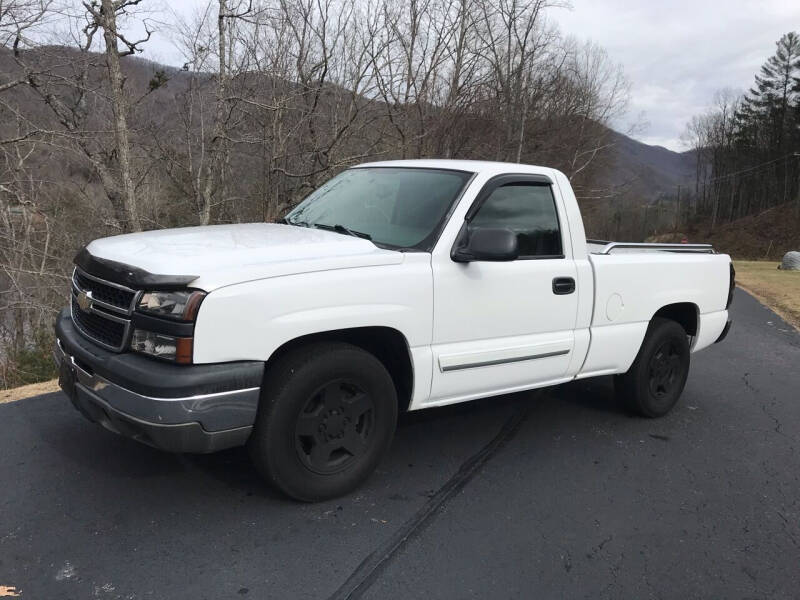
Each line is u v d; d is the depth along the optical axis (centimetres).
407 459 421
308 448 344
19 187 1200
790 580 308
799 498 397
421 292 359
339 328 330
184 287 295
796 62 9125
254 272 308
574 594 288
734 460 454
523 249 416
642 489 397
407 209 402
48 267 1260
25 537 305
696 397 613
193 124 1398
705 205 10069
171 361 294
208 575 284
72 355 340
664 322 516
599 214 4706
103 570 283
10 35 1209
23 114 1259
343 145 1368
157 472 377
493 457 432
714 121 10069
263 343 306
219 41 1227
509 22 2000
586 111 2797
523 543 327
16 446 405
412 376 368
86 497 345
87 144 1344
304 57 1330
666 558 321
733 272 580
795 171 8994
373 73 1415
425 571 297
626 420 523
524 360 414
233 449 411
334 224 423
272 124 1301
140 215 1341
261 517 334
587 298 445
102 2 1127
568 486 395
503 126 2036
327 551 308
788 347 917
